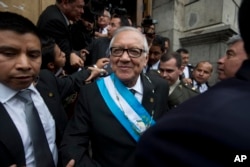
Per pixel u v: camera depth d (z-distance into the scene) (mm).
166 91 1586
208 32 4938
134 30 1427
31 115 1076
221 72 1974
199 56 5215
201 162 417
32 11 2941
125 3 5180
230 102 456
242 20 521
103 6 3572
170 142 448
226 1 4906
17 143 990
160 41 2840
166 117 484
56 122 1278
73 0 2184
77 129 1343
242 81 517
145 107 1459
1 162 963
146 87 1497
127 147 1312
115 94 1405
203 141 421
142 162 480
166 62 2221
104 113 1360
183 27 5750
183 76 3590
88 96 1412
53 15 2090
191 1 5551
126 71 1384
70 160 1197
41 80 1321
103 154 1343
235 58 1654
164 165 447
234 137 408
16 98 1067
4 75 987
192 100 505
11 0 2717
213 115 438
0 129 979
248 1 515
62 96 1428
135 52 1368
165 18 5699
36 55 1038
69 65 2014
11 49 960
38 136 1065
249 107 443
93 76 1666
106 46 2547
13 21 974
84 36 2691
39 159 1040
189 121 442
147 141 476
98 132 1342
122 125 1339
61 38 2080
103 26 3729
